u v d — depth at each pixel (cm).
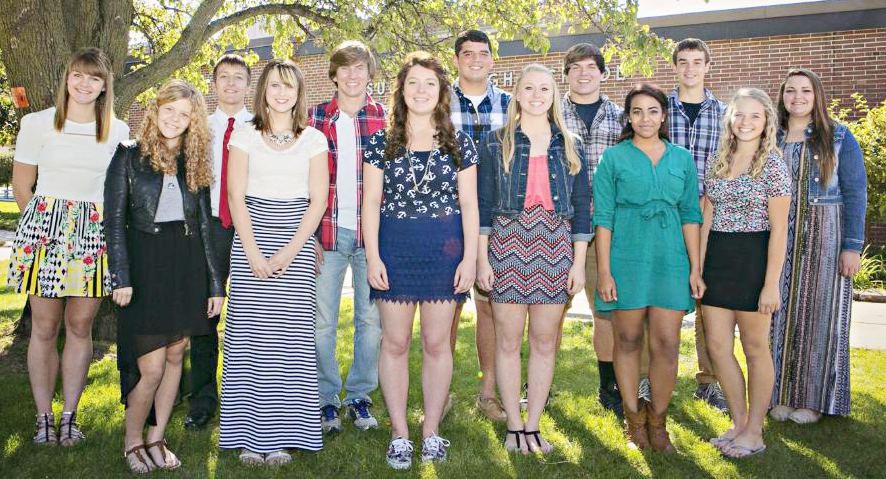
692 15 1020
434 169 300
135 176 285
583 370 475
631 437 330
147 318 283
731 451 320
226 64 357
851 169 350
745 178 311
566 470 304
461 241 307
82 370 328
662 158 310
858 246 348
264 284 301
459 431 352
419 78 295
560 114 317
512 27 669
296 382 302
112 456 307
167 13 810
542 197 312
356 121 354
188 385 362
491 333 373
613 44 672
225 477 289
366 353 362
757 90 311
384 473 296
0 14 446
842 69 969
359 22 554
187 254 292
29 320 491
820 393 358
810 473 303
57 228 308
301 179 307
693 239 317
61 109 310
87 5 494
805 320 361
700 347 404
